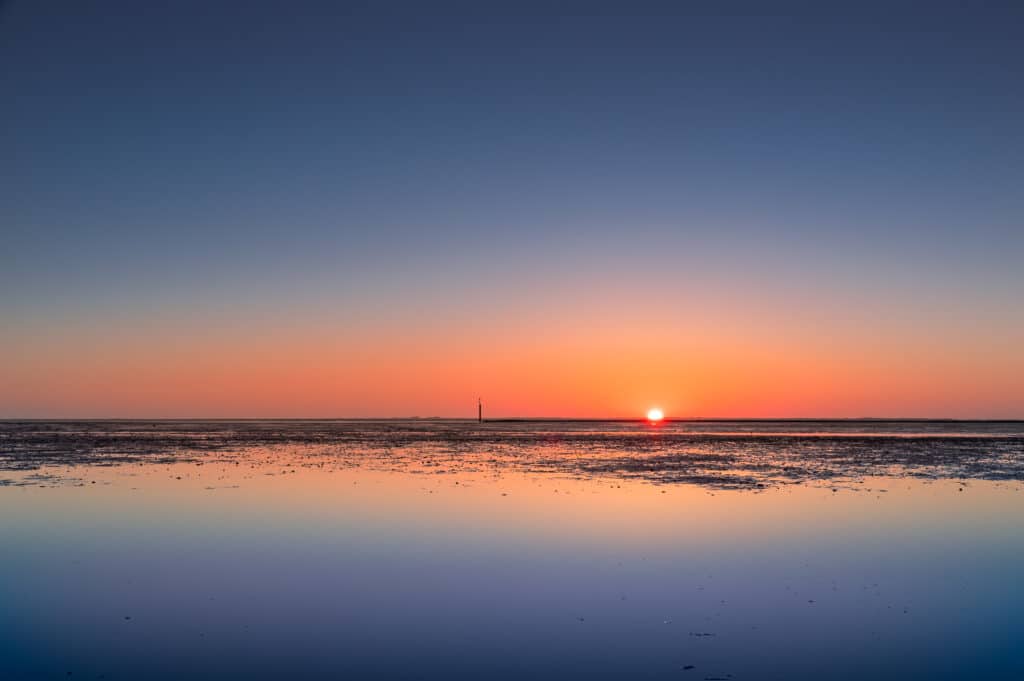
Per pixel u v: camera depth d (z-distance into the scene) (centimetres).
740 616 1457
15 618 1455
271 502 2920
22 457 5284
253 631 1376
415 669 1190
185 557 1975
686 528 2378
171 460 5056
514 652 1263
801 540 2183
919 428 18838
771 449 6838
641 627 1392
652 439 9444
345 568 1845
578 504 2878
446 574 1788
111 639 1334
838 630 1373
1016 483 3697
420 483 3619
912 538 2220
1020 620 1429
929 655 1251
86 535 2256
